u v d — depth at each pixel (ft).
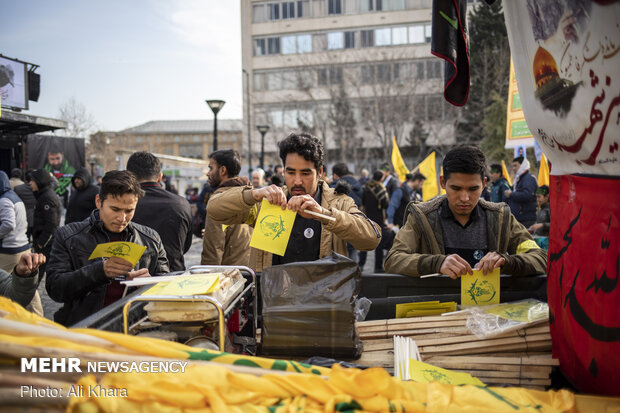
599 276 4.15
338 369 3.63
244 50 139.13
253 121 136.87
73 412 3.06
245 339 5.60
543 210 20.59
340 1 135.13
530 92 5.22
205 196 16.88
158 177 12.07
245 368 3.69
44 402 3.00
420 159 73.26
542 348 5.39
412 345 5.31
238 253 11.71
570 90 4.23
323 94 122.21
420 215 7.82
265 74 138.82
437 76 111.65
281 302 5.08
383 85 99.25
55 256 7.79
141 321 4.99
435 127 106.01
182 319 4.52
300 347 5.02
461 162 7.12
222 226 11.40
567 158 4.76
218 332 4.65
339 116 104.42
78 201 19.48
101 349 3.48
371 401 3.49
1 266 15.78
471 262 7.65
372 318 6.83
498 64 90.84
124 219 7.70
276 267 5.19
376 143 112.98
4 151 39.63
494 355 5.37
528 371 5.03
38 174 18.89
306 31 136.67
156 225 11.30
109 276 6.77
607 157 3.89
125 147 249.75
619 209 3.85
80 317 7.47
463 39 5.85
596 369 4.22
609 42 3.51
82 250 7.85
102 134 182.70
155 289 4.84
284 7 137.18
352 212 7.55
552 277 5.32
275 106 137.28
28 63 30.32
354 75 114.42
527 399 3.86
